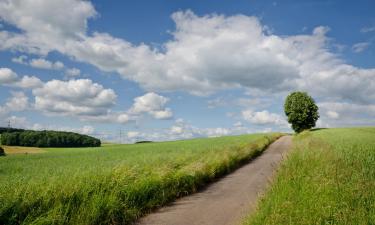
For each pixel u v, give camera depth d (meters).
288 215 7.45
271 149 42.81
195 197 13.62
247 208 11.29
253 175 19.52
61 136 118.50
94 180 11.24
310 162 13.45
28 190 9.34
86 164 22.09
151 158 23.47
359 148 19.88
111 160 25.66
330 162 12.93
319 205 7.72
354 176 10.37
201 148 36.50
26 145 110.62
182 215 10.77
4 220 7.91
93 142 128.12
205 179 17.19
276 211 7.70
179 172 15.06
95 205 9.39
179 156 24.09
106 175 12.06
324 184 9.27
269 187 11.09
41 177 13.88
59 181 10.79
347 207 7.41
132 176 12.84
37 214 8.37
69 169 17.66
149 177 13.34
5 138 107.75
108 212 9.55
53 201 9.09
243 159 27.36
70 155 41.56
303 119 91.88
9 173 18.80
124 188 11.34
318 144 26.66
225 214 10.72
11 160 34.19
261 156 32.94
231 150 28.23
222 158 22.03
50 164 25.30
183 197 13.66
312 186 9.32
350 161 13.96
